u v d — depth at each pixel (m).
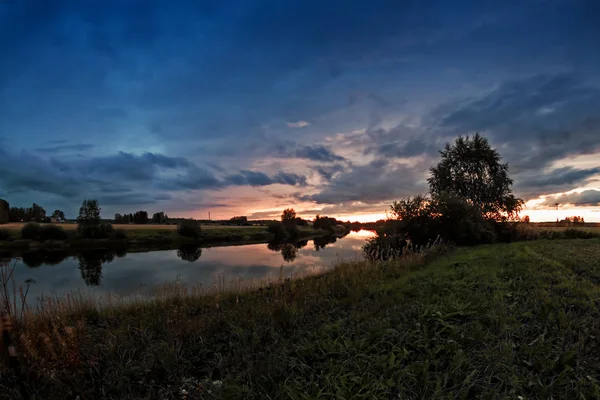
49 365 4.46
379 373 3.98
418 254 15.44
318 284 9.84
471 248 20.34
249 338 5.64
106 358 4.94
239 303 8.81
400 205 24.16
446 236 22.67
